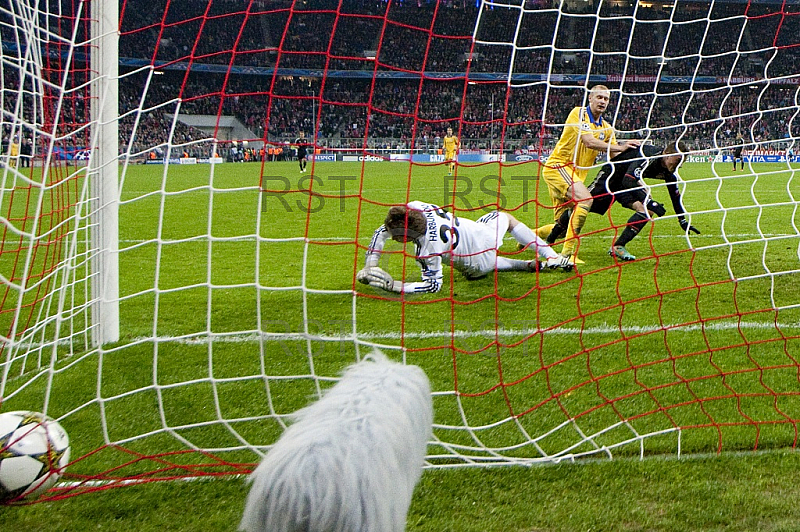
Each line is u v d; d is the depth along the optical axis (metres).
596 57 24.27
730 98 18.12
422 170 23.09
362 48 30.09
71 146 4.08
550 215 10.77
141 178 19.31
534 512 2.29
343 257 7.20
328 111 30.92
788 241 7.72
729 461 2.63
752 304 4.94
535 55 24.97
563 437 2.89
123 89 27.95
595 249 7.34
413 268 6.43
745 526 2.20
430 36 3.22
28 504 2.36
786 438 2.82
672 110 22.09
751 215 10.14
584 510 2.30
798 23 21.94
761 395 3.24
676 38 24.52
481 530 2.19
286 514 1.21
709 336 4.16
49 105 3.81
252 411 3.17
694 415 3.06
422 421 1.54
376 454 1.30
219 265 6.76
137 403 3.25
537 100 22.45
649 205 6.30
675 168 6.02
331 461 1.25
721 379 3.47
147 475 2.58
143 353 3.94
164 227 9.76
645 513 2.28
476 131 26.45
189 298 5.32
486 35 26.06
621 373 3.58
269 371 3.68
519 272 6.04
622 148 4.83
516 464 2.63
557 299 5.11
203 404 3.24
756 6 23.84
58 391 3.38
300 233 9.19
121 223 10.18
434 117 28.16
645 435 2.74
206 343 4.14
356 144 30.64
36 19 3.28
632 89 23.81
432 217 4.87
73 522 2.26
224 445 2.83
